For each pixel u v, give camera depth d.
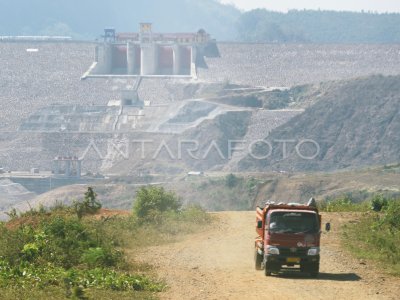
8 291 57.38
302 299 57.12
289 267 68.50
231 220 107.44
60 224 79.75
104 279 62.81
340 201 129.50
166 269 70.75
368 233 91.31
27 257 70.00
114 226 93.88
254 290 60.59
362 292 60.22
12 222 97.44
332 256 78.12
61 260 69.94
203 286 62.41
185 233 95.50
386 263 74.75
